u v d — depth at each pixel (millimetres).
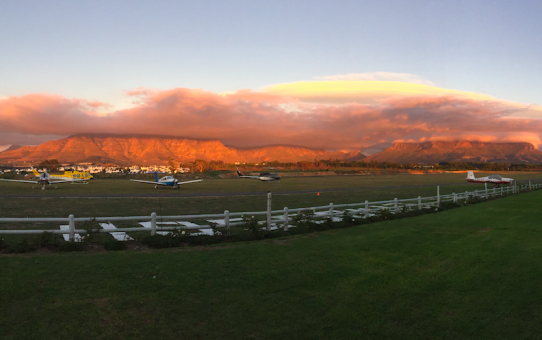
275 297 7441
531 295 7637
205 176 146375
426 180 113688
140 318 6219
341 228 17812
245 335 5793
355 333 5988
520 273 9211
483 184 86125
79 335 5527
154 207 29594
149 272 8773
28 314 6133
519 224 18719
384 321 6453
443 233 15750
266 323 6238
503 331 6070
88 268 8938
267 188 67250
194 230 15812
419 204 26359
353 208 29688
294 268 9562
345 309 6934
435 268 9750
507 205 31094
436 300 7445
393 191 57812
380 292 7867
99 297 7039
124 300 6934
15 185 72938
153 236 12891
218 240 13508
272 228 16438
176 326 5988
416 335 5961
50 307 6453
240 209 29000
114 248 11695
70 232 11906
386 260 10594
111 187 66688
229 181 108125
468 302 7328
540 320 6457
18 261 9398
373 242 13438
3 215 22906
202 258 10406
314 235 15305
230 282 8258
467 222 19750
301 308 6922
